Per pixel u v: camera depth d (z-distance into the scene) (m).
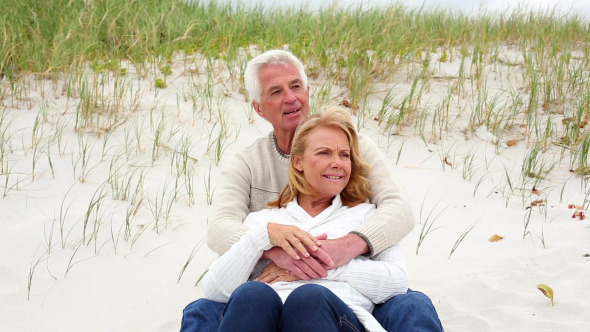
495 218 5.05
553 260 4.13
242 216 2.88
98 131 5.80
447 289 3.81
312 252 2.44
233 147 5.89
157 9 8.21
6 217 4.61
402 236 2.63
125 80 6.77
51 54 6.81
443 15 9.42
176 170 5.47
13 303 3.63
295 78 3.00
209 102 6.54
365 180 2.76
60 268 4.04
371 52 7.66
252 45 8.06
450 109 6.95
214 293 2.54
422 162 6.00
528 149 6.32
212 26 8.34
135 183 5.22
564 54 7.95
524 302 3.56
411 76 7.48
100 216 4.70
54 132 5.77
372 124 6.52
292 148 2.73
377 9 8.93
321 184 2.65
